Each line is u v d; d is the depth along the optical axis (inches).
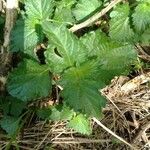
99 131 10.7
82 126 9.8
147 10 9.5
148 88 11.4
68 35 9.0
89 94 8.5
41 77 9.2
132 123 10.9
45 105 10.7
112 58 9.7
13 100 10.2
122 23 10.0
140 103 11.2
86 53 9.2
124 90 11.4
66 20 10.1
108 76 9.4
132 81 11.4
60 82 8.8
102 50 9.8
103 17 11.2
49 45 9.1
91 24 10.9
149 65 11.6
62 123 10.6
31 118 10.6
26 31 9.5
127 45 9.8
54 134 10.6
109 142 10.6
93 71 8.9
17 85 9.2
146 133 10.9
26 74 9.2
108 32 10.5
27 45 9.5
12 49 9.5
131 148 10.5
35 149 10.3
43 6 9.6
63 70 9.1
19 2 10.5
